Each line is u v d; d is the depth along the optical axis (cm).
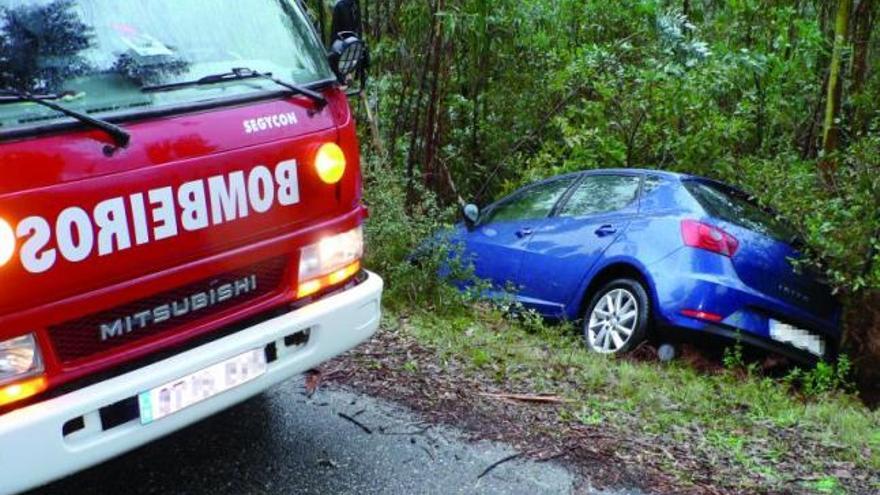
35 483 251
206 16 324
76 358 264
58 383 259
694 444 378
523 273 653
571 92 971
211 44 320
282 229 314
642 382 461
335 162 331
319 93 335
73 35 283
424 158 969
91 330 266
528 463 355
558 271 622
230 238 296
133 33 299
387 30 1007
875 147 693
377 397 418
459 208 902
